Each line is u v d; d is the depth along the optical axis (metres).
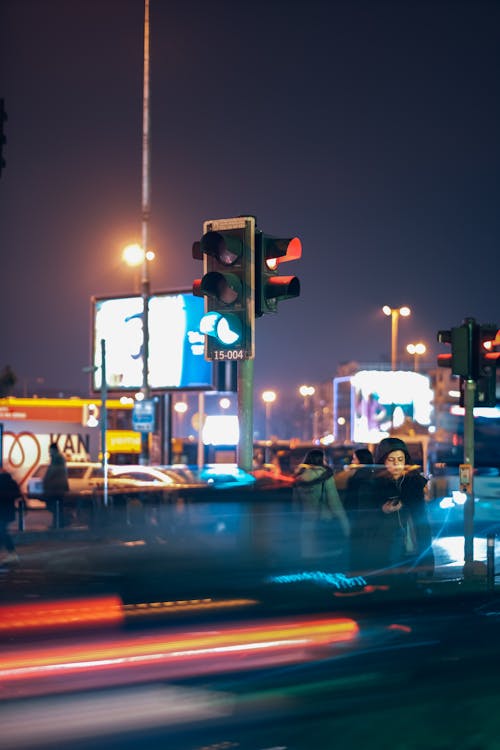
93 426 44.50
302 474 13.23
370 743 6.75
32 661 9.34
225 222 10.23
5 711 7.54
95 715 7.43
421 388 56.97
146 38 39.03
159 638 10.56
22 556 19.05
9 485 19.11
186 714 7.46
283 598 13.34
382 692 8.21
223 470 19.34
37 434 43.16
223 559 16.64
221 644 10.18
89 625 11.50
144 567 17.80
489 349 15.63
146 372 34.44
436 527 25.75
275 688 8.33
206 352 10.25
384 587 12.37
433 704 7.82
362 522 12.48
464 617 11.80
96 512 22.17
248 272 10.10
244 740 6.80
